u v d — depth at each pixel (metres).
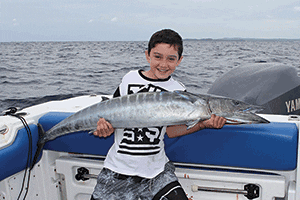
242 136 1.59
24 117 1.90
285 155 1.53
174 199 1.39
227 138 1.62
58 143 1.95
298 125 1.68
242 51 52.41
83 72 18.94
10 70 21.00
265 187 1.64
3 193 1.76
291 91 2.72
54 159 2.09
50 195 2.06
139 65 24.28
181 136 1.70
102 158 2.00
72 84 13.43
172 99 1.33
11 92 11.23
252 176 1.67
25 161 1.79
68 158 2.01
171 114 1.32
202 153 1.69
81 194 2.04
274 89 2.76
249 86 2.91
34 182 1.95
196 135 1.67
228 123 1.40
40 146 1.71
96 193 1.51
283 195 1.62
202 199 1.82
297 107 2.71
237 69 3.23
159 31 1.41
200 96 1.34
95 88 12.10
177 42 1.37
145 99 1.35
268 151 1.56
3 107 8.46
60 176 2.07
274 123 1.65
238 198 1.75
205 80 13.14
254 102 2.79
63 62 29.02
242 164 1.63
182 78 13.72
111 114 1.37
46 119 1.92
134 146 1.44
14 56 41.22
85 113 1.45
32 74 18.22
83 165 1.94
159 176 1.46
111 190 1.46
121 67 22.50
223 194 1.78
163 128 1.49
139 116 1.34
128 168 1.44
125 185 1.43
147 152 1.44
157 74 1.45
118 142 1.50
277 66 2.96
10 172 1.69
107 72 18.83
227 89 3.06
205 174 1.74
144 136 1.44
